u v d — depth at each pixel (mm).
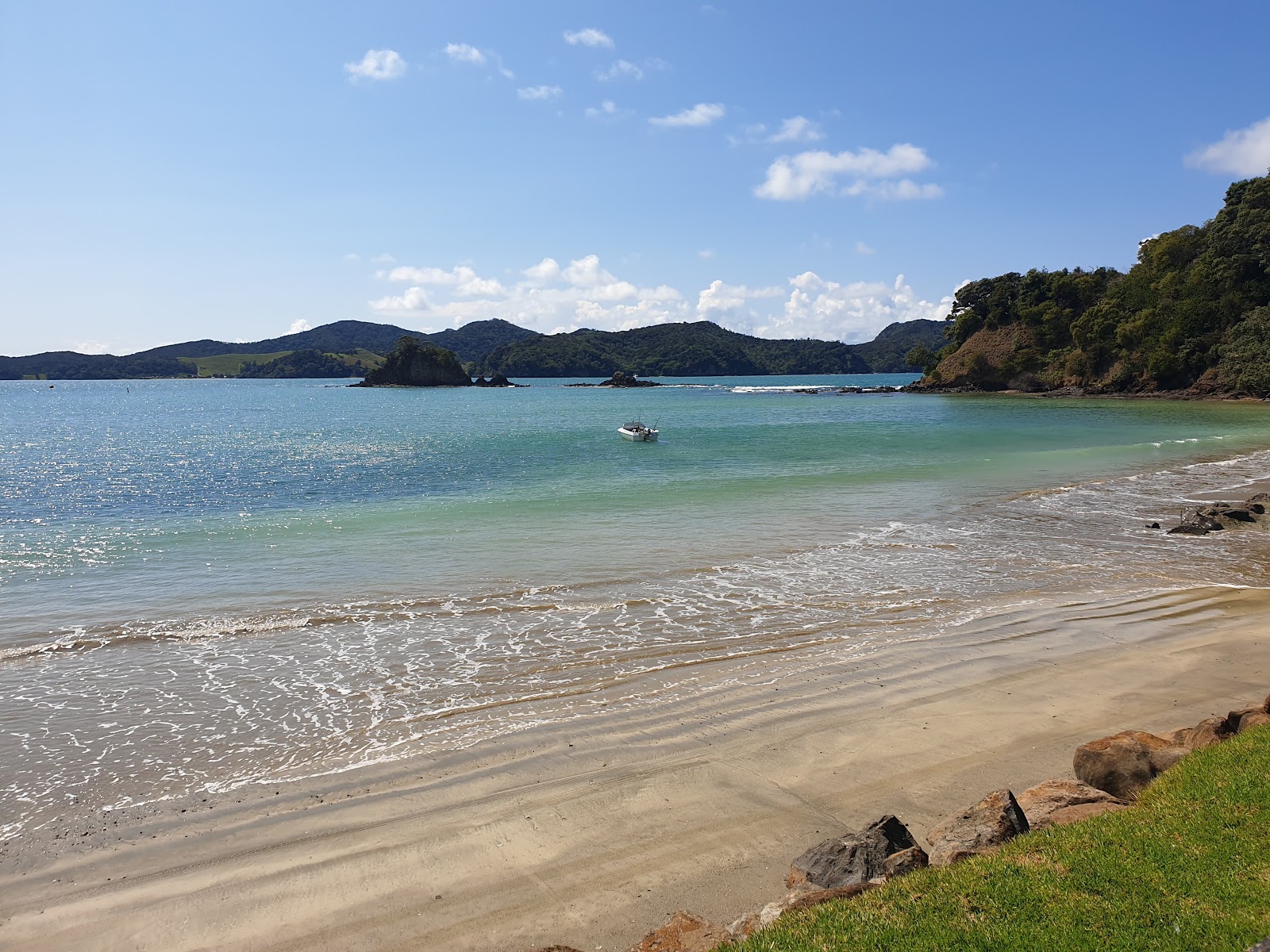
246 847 7871
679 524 24484
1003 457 42938
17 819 8438
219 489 33625
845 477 35219
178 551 21062
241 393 176500
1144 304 108000
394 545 21562
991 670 12516
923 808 8352
